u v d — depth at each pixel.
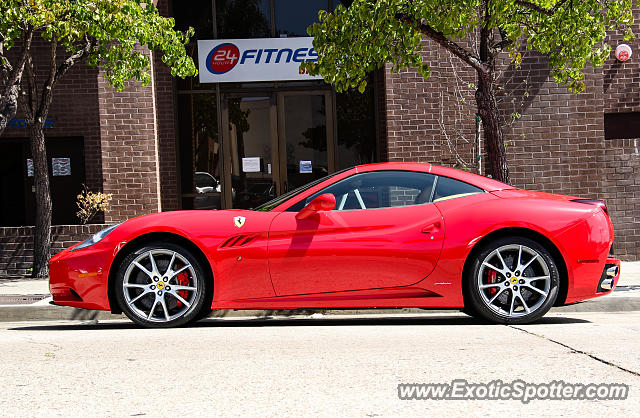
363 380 3.75
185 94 13.40
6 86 9.98
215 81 13.12
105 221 12.38
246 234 5.63
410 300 5.60
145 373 4.04
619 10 9.04
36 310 7.29
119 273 5.72
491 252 5.60
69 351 4.84
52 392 3.63
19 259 11.60
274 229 5.62
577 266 5.64
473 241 5.56
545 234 5.61
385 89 12.37
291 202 5.77
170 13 13.28
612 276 5.82
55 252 11.72
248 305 5.63
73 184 13.08
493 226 5.57
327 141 13.46
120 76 10.73
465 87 12.27
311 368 4.08
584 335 5.15
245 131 13.46
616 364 4.07
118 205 12.40
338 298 5.59
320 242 5.57
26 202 13.24
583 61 9.37
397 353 4.49
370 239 5.57
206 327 5.98
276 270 5.57
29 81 10.94
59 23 9.05
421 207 5.70
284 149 13.45
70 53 12.50
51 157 13.08
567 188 12.11
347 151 13.46
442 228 5.60
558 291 5.68
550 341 4.88
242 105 13.47
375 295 5.59
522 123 12.09
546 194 6.01
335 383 3.70
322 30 8.70
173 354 4.60
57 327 6.54
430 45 12.28
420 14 8.14
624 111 12.56
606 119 12.71
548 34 9.20
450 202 5.73
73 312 7.26
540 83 12.09
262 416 3.11
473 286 5.61
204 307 5.78
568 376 3.78
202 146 13.43
